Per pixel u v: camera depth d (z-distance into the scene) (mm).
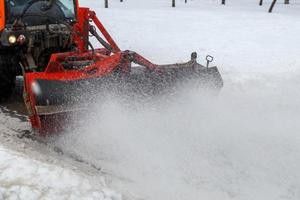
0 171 3541
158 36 12414
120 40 11703
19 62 6355
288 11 19688
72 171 3768
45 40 6312
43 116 4801
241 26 14461
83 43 6344
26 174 3523
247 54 10312
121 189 3865
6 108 6375
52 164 3967
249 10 19500
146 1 23219
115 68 5031
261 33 13195
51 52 6500
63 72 5289
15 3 6289
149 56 9906
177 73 5500
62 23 6527
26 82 5055
